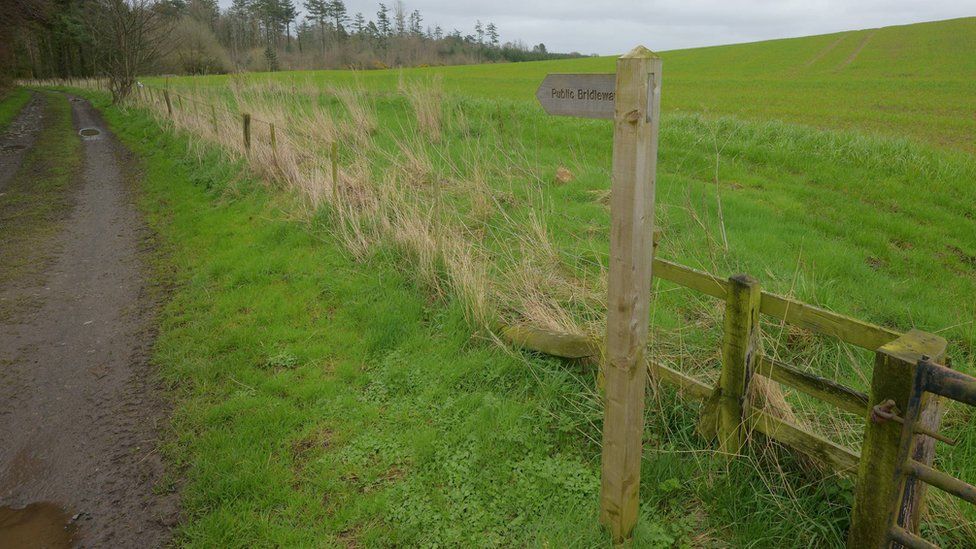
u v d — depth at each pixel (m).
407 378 4.77
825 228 8.62
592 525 3.15
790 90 29.53
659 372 3.92
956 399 2.05
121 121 23.80
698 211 8.55
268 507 3.51
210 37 47.38
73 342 5.76
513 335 4.93
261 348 5.36
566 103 2.85
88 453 4.14
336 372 4.91
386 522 3.37
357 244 7.16
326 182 8.52
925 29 63.44
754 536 3.06
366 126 13.73
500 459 3.79
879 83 31.92
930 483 2.20
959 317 5.82
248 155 11.27
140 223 9.75
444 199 8.31
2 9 28.05
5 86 36.31
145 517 3.54
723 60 54.09
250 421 4.27
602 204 8.70
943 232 8.76
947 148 14.12
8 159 16.06
